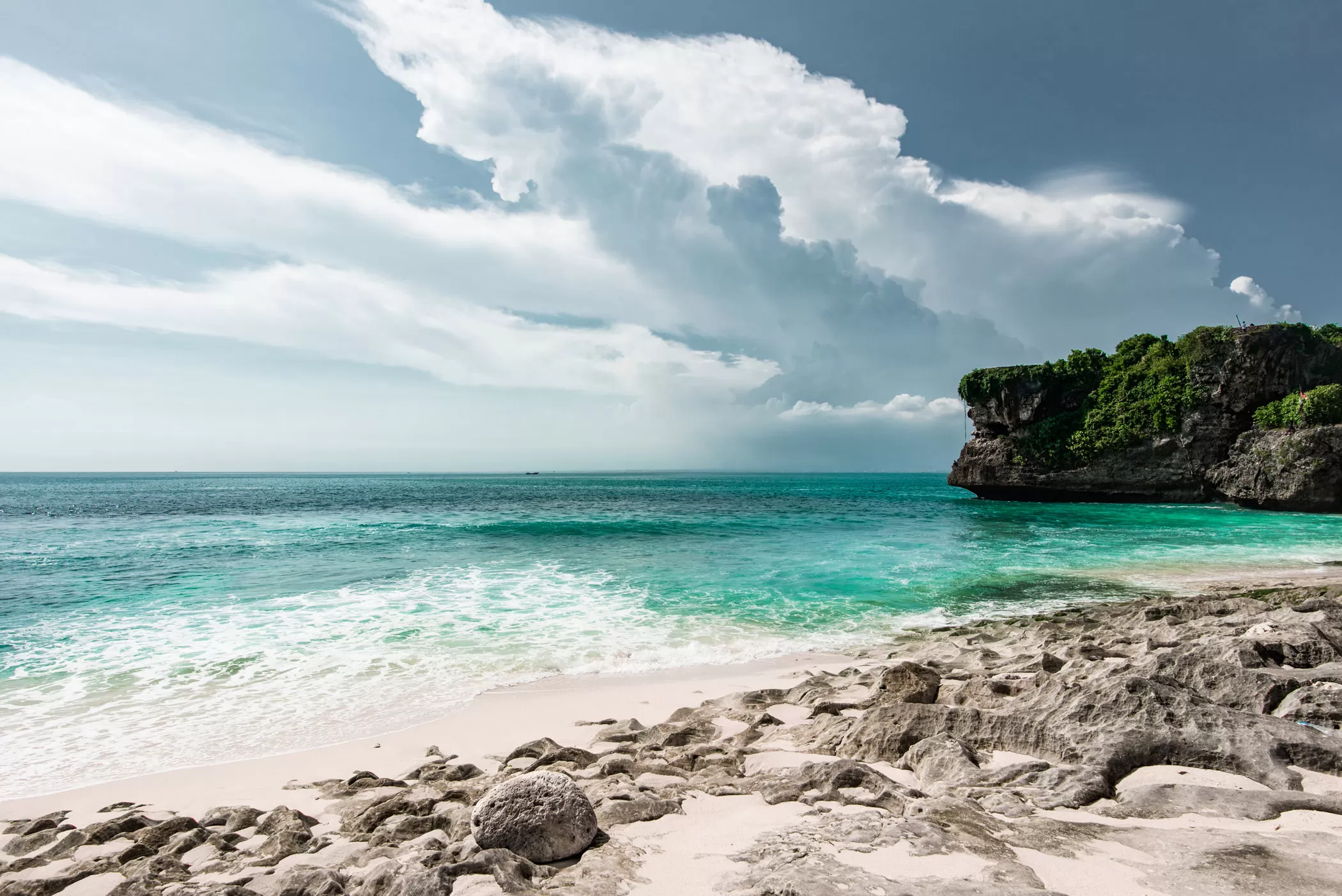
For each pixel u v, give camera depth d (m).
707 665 11.51
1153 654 7.69
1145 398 50.00
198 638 13.02
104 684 10.41
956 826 4.33
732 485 141.62
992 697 7.55
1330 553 24.23
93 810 6.48
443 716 9.12
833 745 6.68
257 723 8.90
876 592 17.66
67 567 21.64
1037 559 23.23
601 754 7.35
